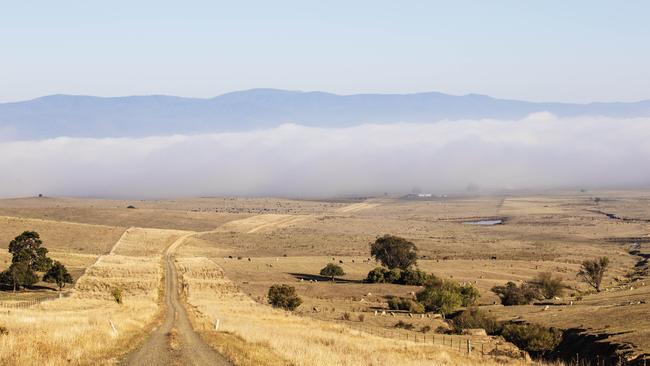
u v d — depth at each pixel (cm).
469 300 11725
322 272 15525
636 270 17600
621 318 7831
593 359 6134
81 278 12962
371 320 9338
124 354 3266
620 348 6112
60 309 7412
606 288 14150
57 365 2659
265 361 3183
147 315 6281
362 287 13962
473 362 4534
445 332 8350
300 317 8188
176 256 18650
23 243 13200
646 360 5503
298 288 13725
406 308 11062
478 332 8288
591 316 8344
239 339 4253
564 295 13012
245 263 17712
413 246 16825
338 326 7038
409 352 4700
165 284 12812
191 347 3662
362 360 3616
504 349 6606
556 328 7462
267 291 12975
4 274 12038
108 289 11831
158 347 3597
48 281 12494
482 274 16200
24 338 3231
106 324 4541
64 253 17838
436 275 15850
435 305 11050
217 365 3023
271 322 6744
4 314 5391
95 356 3050
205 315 6975
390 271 14888
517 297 11894
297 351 3547
